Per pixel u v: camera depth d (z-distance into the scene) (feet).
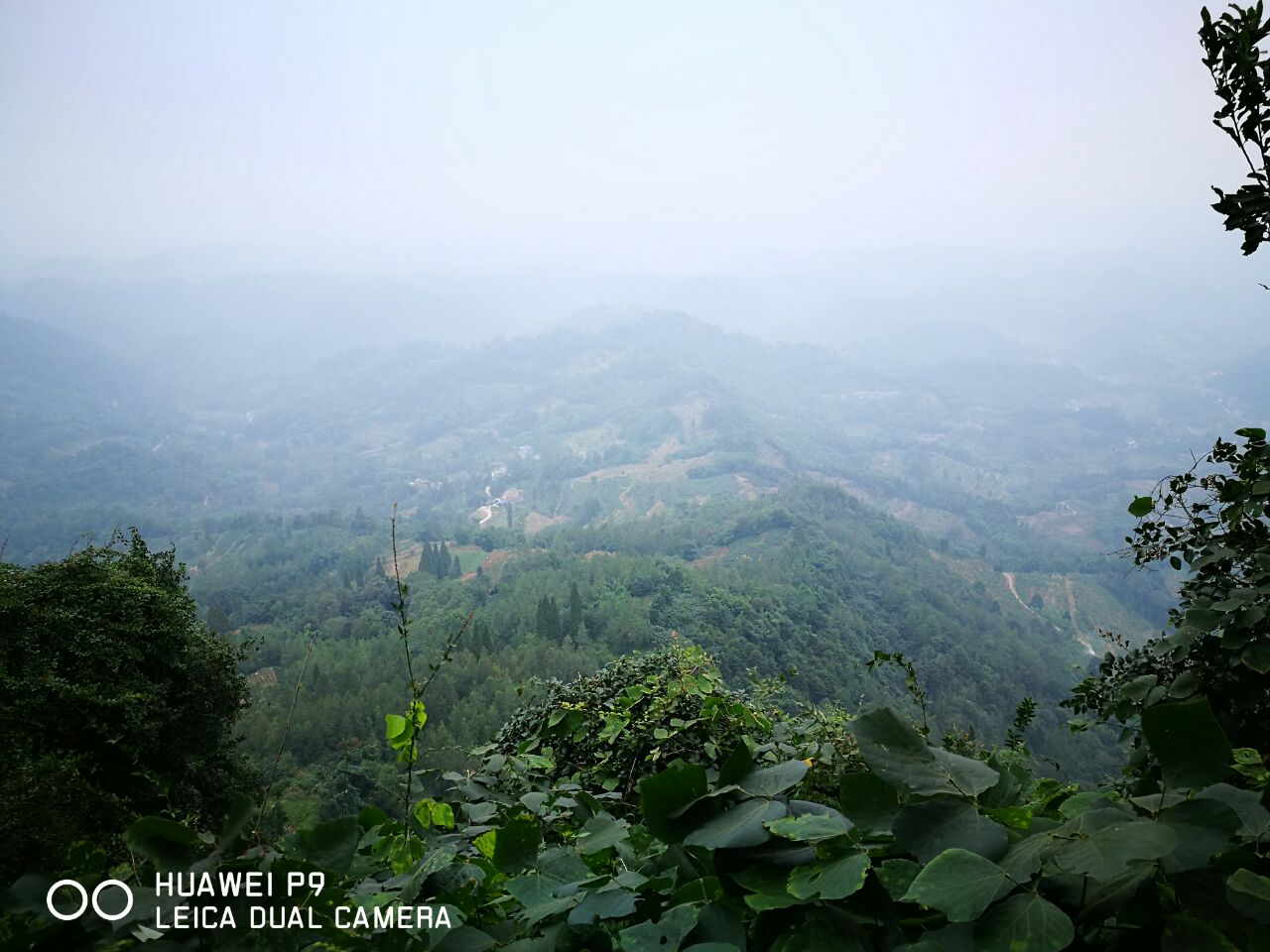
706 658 13.39
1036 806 3.68
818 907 2.66
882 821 2.87
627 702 12.74
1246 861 2.24
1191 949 2.02
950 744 9.09
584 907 3.00
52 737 26.55
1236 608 6.52
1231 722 6.63
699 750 11.84
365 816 4.89
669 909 3.02
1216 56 6.70
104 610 32.60
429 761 5.81
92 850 2.88
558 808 6.48
